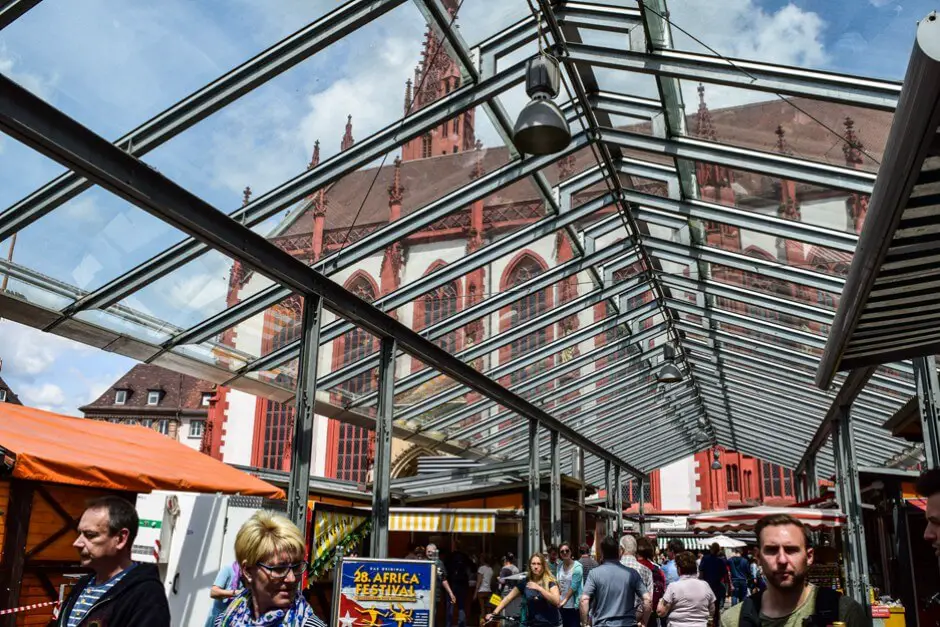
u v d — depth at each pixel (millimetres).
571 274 12211
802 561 2727
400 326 10984
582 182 10664
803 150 8250
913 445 18562
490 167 9414
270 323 10984
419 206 9523
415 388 14508
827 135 7840
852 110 7238
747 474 45094
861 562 13195
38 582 8531
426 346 11977
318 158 8016
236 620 2680
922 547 11648
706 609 7695
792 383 16906
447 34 7469
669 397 21172
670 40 7418
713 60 7379
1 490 8047
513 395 15773
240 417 44656
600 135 9234
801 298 12406
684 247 11875
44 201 7211
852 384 12680
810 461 25422
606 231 11898
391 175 8633
